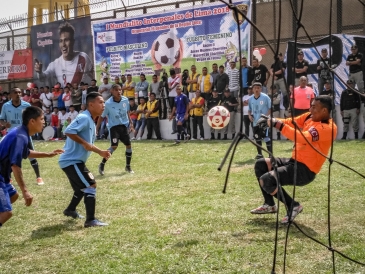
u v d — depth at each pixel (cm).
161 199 666
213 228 507
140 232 504
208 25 1669
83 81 2034
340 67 1402
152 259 417
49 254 450
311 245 441
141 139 1725
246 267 391
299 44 1470
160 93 1742
